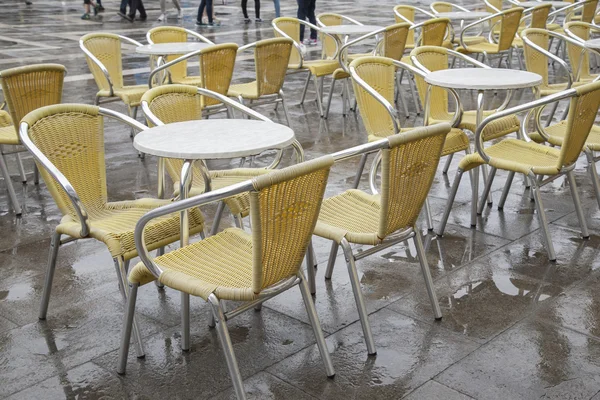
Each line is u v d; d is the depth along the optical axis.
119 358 3.01
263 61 6.29
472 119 5.08
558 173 4.03
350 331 3.35
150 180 5.71
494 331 3.33
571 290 3.71
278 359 3.12
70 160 3.42
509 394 2.85
